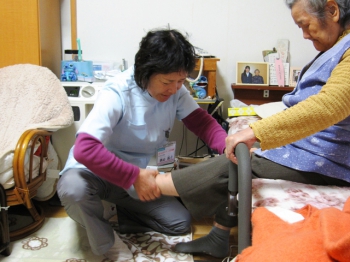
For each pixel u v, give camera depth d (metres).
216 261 1.40
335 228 0.54
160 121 1.38
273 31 2.21
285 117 0.77
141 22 2.19
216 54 2.25
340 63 0.83
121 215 1.65
